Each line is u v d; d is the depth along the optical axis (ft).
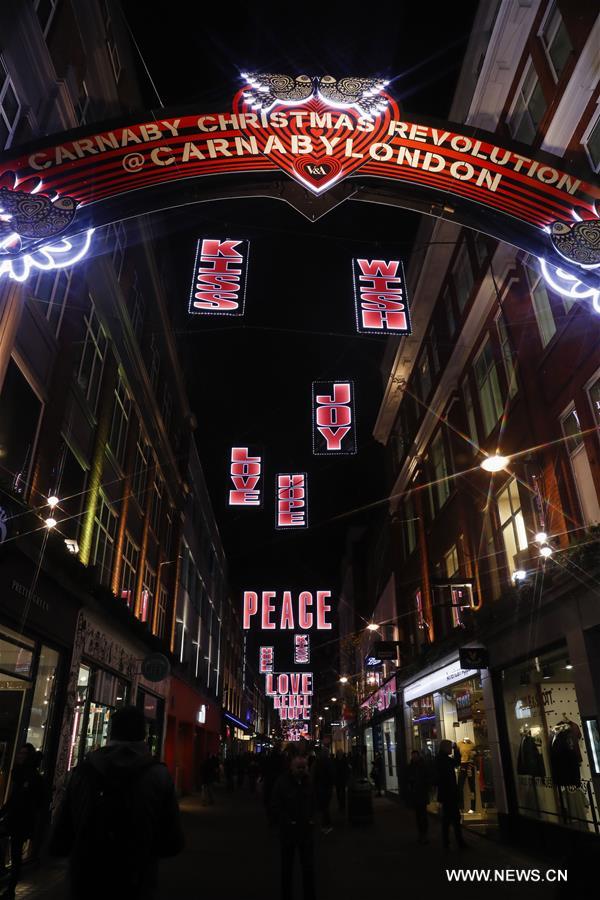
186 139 30.58
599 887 9.10
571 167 30.78
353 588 163.22
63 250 28.14
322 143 31.42
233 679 183.42
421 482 81.76
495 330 54.70
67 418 44.11
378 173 31.55
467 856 37.19
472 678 54.19
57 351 40.73
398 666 91.45
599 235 29.40
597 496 36.86
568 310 41.50
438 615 72.95
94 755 10.17
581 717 33.73
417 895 26.81
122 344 58.70
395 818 61.98
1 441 33.14
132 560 67.46
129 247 63.67
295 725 339.77
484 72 50.16
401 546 93.50
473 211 31.68
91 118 47.96
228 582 176.86
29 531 32.09
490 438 55.11
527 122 47.37
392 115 31.71
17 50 33.65
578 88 37.88
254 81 31.63
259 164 31.04
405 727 82.99
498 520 53.47
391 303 44.86
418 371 85.10
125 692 59.62
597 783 32.27
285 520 75.41
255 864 35.17
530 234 30.48
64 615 39.14
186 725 103.04
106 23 52.11
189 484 101.45
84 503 48.57
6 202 27.66
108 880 9.07
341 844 43.06
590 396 37.81
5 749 31.83
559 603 36.24
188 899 26.43
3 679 32.27
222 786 124.98
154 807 9.80
